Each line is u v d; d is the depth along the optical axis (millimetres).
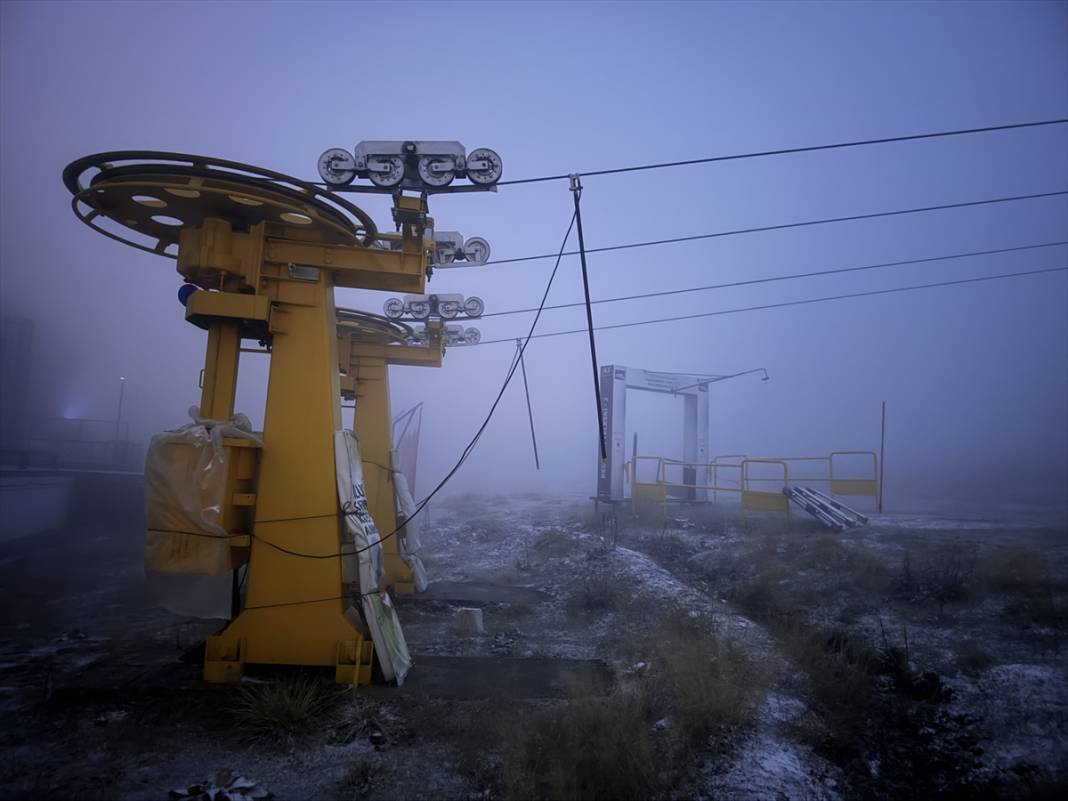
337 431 6680
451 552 17375
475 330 12477
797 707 5680
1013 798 4141
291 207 6305
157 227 7199
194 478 6160
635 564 12367
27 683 6457
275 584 6340
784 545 12164
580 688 5863
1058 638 6371
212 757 4863
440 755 4910
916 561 9625
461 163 6945
